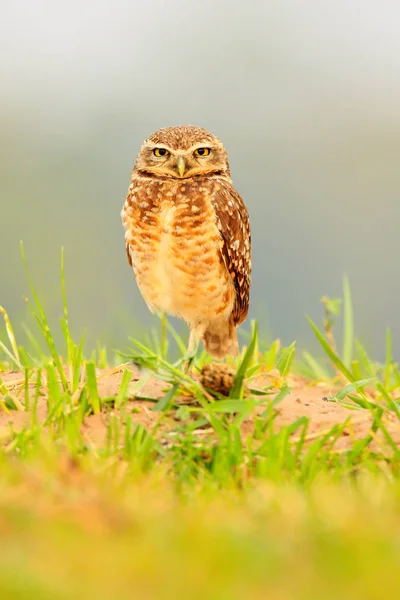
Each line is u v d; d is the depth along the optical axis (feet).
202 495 21.71
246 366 28.07
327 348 30.40
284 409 28.91
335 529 18.04
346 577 15.99
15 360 32.53
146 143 38.09
